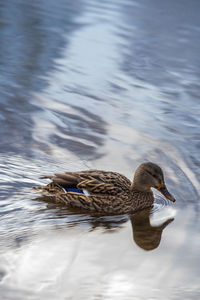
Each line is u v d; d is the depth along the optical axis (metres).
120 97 21.61
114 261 10.96
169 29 29.48
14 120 18.91
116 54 26.02
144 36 28.34
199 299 9.77
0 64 24.06
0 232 12.09
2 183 14.40
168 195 13.95
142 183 14.09
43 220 12.82
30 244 11.57
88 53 25.94
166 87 22.86
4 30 27.94
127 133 18.45
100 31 28.69
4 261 10.83
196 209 13.62
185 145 17.75
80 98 21.27
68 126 18.75
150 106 20.94
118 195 13.87
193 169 16.03
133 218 13.34
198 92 22.48
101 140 17.78
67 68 24.17
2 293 9.78
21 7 31.92
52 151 16.77
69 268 10.65
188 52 26.77
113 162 16.28
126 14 31.62
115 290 9.99
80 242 11.74
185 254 11.30
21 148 16.83
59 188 13.88
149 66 24.92
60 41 27.06
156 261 10.99
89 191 13.91
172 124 19.42
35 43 26.64
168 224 12.84
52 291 9.89
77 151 16.91
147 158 16.69
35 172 15.22
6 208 13.24
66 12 31.44
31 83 22.36
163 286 10.14
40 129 18.36
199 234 12.21
